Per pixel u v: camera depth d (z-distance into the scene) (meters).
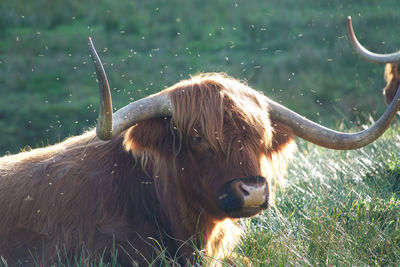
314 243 13.54
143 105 12.29
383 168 17.55
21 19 54.56
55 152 14.56
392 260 13.18
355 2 57.47
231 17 56.41
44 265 13.17
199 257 13.39
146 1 60.09
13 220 13.59
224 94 12.41
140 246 13.19
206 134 11.97
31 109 41.34
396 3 57.00
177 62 47.31
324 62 46.75
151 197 13.52
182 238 13.52
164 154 12.66
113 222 13.18
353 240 13.55
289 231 14.40
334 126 29.22
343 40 49.38
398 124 23.67
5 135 37.81
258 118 12.30
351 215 14.88
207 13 57.81
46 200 13.47
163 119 12.52
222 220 13.12
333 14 55.38
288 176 19.28
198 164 12.31
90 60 48.19
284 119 13.49
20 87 44.59
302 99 41.75
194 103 12.25
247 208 11.63
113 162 13.68
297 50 49.31
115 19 54.94
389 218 14.70
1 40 51.00
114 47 50.12
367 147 19.73
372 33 50.28
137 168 13.59
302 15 56.09
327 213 14.52
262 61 47.91
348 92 42.38
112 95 42.06
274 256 13.20
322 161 19.72
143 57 48.28
